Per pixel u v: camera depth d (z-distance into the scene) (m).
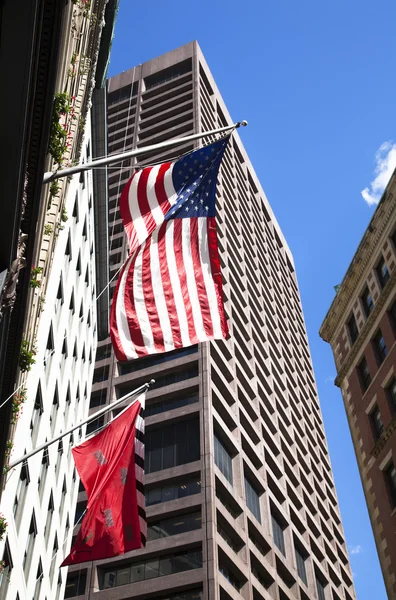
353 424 36.28
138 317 17.36
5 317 14.02
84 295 45.38
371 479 32.78
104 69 45.44
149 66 110.44
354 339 40.03
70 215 38.97
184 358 63.66
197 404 58.50
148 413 60.72
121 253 76.38
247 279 90.00
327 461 96.19
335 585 73.62
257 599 51.78
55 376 34.38
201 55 110.56
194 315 17.53
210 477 52.62
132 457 18.66
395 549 29.20
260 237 107.62
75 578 50.47
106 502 17.88
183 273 18.03
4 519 21.69
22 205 13.11
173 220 18.55
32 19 11.54
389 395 34.00
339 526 87.81
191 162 19.02
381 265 38.91
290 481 75.31
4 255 13.15
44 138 13.51
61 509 37.50
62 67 20.00
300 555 67.62
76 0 19.58
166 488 54.12
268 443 72.44
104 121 48.53
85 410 46.16
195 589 46.72
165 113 97.69
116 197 85.94
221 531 52.06
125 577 49.28
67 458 38.94
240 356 74.12
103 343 69.31
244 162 115.19
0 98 12.02
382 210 38.84
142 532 17.56
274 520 64.00
